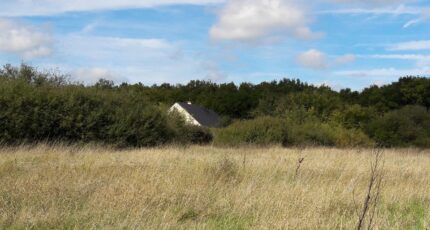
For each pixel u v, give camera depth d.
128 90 24.92
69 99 20.97
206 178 8.37
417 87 57.84
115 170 8.86
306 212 6.13
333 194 7.45
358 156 15.04
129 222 5.37
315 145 28.66
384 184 9.04
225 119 63.78
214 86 92.75
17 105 19.33
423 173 11.16
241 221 5.97
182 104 67.12
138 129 22.47
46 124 20.11
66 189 6.80
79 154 12.54
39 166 9.34
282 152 17.33
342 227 5.63
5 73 24.58
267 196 7.03
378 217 6.06
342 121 42.75
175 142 23.53
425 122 35.75
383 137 35.00
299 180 8.59
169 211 6.05
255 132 27.73
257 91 81.62
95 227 5.17
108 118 21.73
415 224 6.23
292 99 48.81
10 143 18.70
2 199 5.96
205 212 6.29
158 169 8.95
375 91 62.06
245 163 11.24
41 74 25.20
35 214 5.49
